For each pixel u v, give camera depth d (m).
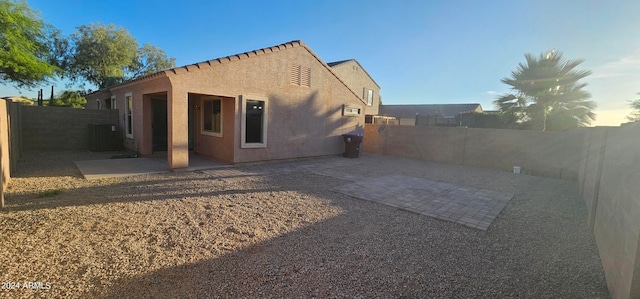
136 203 5.45
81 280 2.89
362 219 5.08
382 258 3.62
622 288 2.61
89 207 5.10
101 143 12.34
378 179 8.73
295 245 3.90
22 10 13.27
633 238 2.47
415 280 3.14
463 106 37.97
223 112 10.30
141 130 10.94
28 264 3.13
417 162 13.42
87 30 25.05
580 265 3.63
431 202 6.32
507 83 13.92
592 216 4.82
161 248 3.65
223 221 4.70
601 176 4.53
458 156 13.03
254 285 2.92
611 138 4.02
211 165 9.68
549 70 12.86
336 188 7.35
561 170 10.33
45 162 9.44
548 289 3.06
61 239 3.78
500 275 3.32
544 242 4.34
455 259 3.69
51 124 12.55
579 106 12.97
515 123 14.06
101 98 16.72
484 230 4.77
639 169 2.54
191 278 3.01
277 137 11.08
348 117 14.34
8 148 6.75
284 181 7.96
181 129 8.60
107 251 3.51
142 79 9.79
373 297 2.80
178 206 5.37
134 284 2.86
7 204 5.11
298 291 2.84
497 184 8.82
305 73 11.85
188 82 8.54
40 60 15.16
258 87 10.24
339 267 3.35
